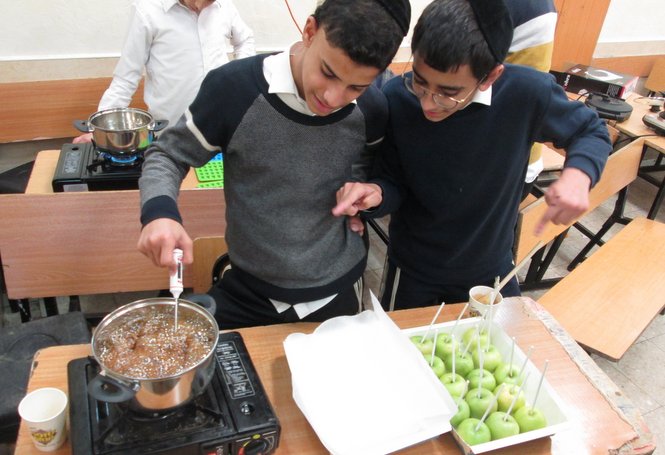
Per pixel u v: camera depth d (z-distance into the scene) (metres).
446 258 1.45
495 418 0.94
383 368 0.99
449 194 1.31
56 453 0.86
